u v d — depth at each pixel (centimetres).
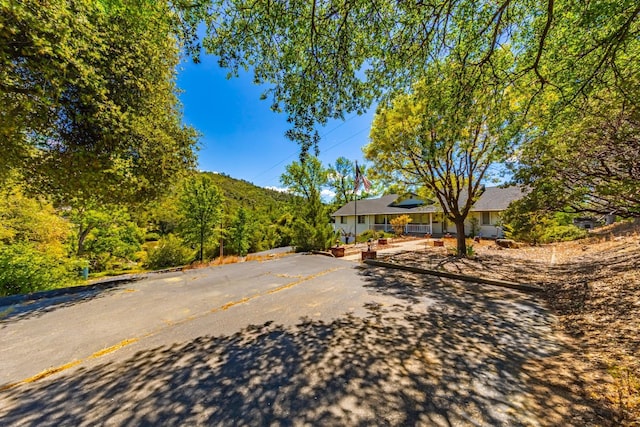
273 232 2409
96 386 256
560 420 199
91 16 463
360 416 209
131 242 1474
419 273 791
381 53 415
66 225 998
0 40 351
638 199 436
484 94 491
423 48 412
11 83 390
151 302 529
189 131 923
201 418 209
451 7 367
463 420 203
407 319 427
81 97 502
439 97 477
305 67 426
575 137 474
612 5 336
